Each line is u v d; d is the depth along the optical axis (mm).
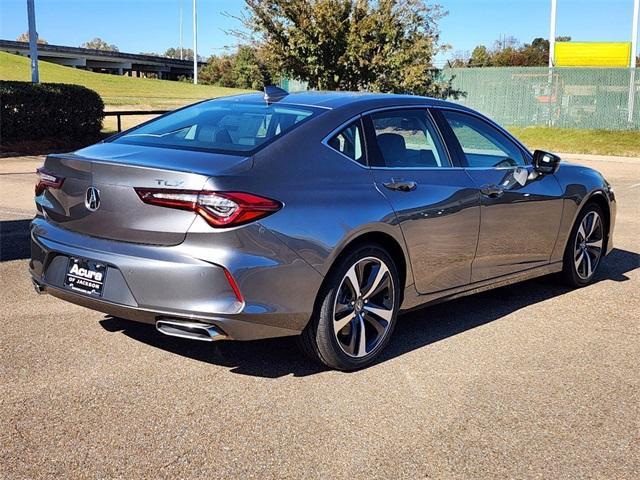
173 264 3725
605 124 23984
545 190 5672
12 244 7391
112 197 3908
